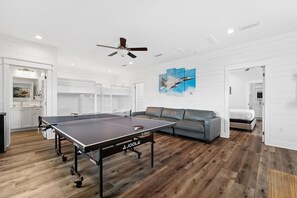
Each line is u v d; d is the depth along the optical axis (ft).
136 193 5.44
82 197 5.19
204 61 14.57
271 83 10.85
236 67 12.51
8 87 10.69
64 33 10.25
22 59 11.32
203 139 11.65
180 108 16.49
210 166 7.59
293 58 9.99
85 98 20.45
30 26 9.29
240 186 5.84
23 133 14.37
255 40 11.44
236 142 11.75
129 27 9.36
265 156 8.82
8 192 5.39
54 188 5.67
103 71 23.90
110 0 6.78
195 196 5.28
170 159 8.47
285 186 5.76
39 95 18.07
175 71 16.97
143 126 7.22
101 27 9.37
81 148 4.39
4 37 10.53
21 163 7.79
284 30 9.80
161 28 9.47
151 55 15.16
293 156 8.79
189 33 10.19
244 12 7.72
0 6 7.16
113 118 10.31
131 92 23.57
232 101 25.89
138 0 6.77
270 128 10.94
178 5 7.13
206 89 14.46
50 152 9.37
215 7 7.30
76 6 7.23
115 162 8.04
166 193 5.45
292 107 10.07
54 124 7.59
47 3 6.99
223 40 11.40
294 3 6.96
